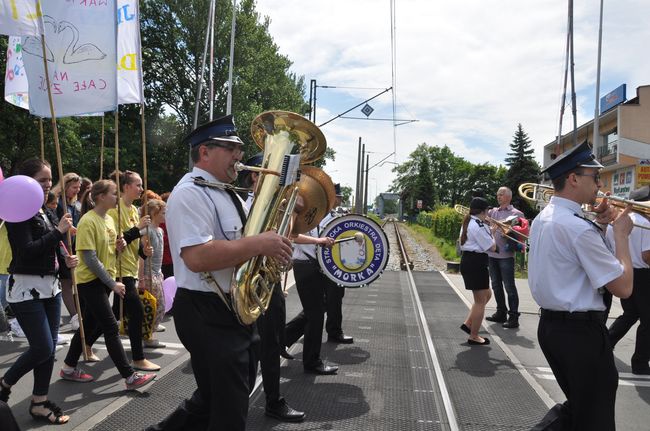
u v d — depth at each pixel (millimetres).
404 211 96750
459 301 9141
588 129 33625
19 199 3443
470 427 3873
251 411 4086
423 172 87875
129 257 4867
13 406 3963
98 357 5332
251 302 2611
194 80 30906
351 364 5359
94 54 4891
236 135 2768
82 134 25719
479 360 5602
